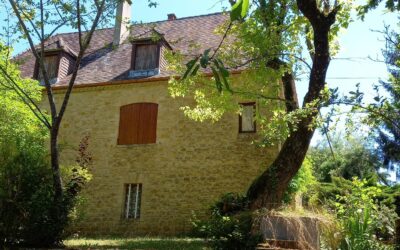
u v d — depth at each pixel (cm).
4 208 771
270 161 1367
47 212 801
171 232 1400
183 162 1458
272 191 979
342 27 1083
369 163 2823
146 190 1472
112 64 1759
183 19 1964
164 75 1583
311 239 708
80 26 937
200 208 1391
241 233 725
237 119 1441
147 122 1555
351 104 595
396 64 729
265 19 1067
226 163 1410
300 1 995
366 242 683
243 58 1202
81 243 958
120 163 1530
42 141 1245
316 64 997
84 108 1634
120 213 1475
